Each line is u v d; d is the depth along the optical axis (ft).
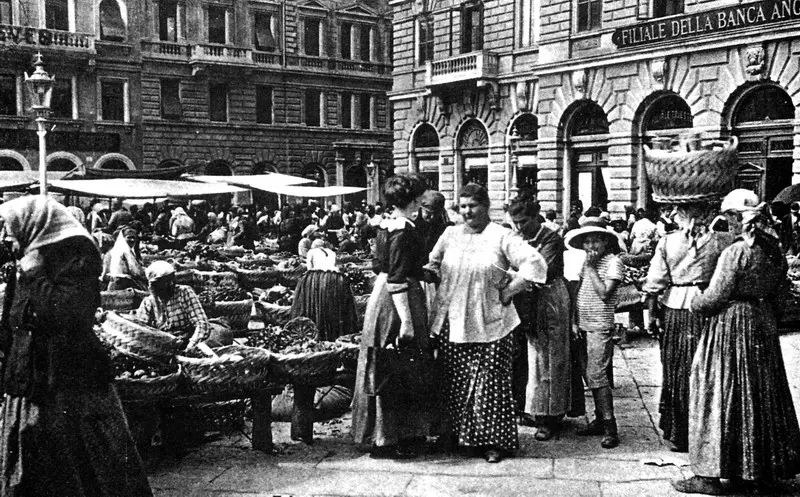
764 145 71.46
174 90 135.64
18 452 13.41
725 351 17.31
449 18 105.91
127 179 57.72
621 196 83.05
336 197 150.10
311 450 21.07
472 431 19.97
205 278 40.42
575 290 23.95
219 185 61.11
